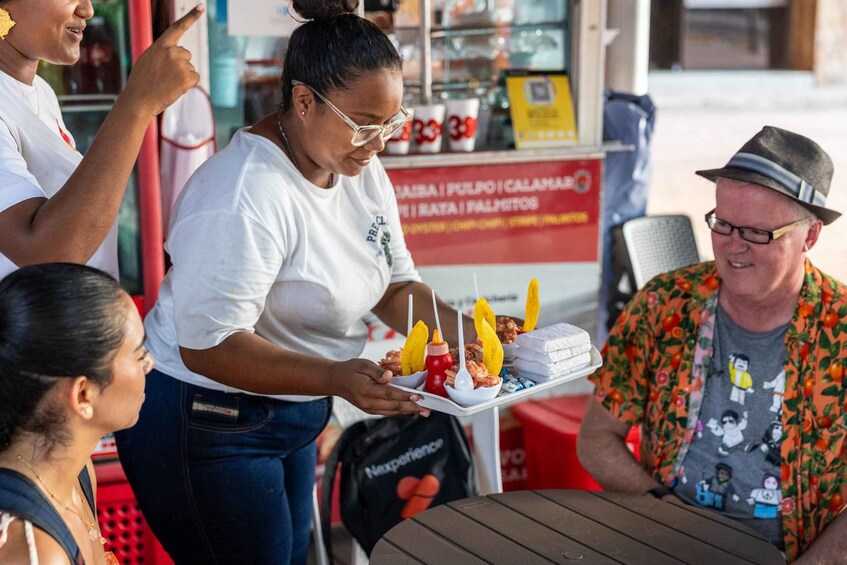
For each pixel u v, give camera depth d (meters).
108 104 2.90
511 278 3.46
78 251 1.70
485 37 3.42
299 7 1.85
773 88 12.15
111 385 1.37
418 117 3.26
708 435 2.14
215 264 1.81
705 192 8.31
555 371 1.96
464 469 2.81
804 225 2.00
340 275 2.02
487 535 1.90
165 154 2.93
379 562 1.79
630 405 2.24
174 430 2.02
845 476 2.04
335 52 1.76
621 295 3.68
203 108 2.95
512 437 3.54
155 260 2.87
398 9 3.26
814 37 12.21
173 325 2.04
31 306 1.31
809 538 2.07
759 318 2.09
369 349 3.29
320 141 1.84
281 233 1.88
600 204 3.47
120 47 2.87
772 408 2.08
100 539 1.57
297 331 2.06
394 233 2.23
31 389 1.32
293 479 2.28
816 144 2.03
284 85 1.89
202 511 2.06
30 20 1.85
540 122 3.38
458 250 3.37
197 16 1.80
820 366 2.04
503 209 3.38
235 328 1.87
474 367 1.84
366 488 2.72
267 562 2.14
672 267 3.68
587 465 2.25
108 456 2.88
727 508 2.12
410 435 2.79
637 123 3.53
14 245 1.71
